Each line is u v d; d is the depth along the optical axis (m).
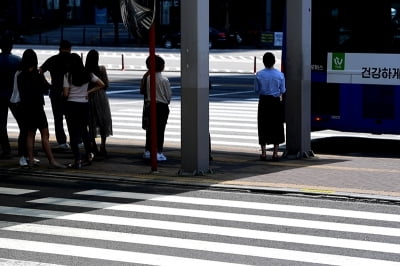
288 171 17.02
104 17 93.88
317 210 13.52
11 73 18.48
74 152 17.42
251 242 11.41
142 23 16.06
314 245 11.25
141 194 14.85
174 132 24.75
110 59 59.72
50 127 26.30
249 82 43.41
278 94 18.33
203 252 10.87
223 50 71.56
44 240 11.54
